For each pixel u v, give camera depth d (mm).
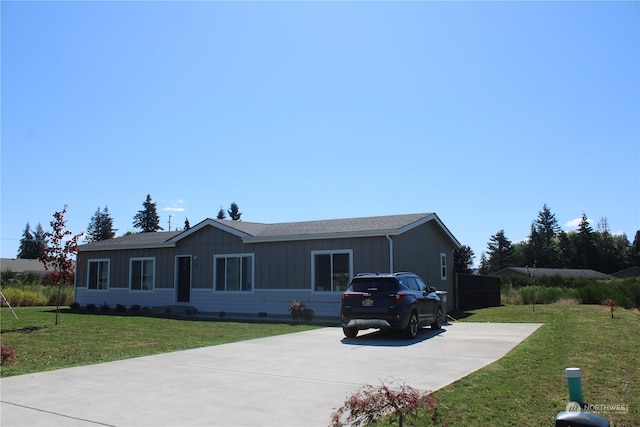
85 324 16922
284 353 10453
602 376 7660
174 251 23891
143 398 6730
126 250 25688
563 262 96812
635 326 14500
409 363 9125
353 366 8906
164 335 13703
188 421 5734
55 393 7004
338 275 19219
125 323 17297
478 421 5508
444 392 6742
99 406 6352
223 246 22250
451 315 20531
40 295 29203
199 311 22500
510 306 27141
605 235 99000
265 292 20797
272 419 5785
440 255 23750
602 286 27891
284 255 20516
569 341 11328
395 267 18484
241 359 9703
